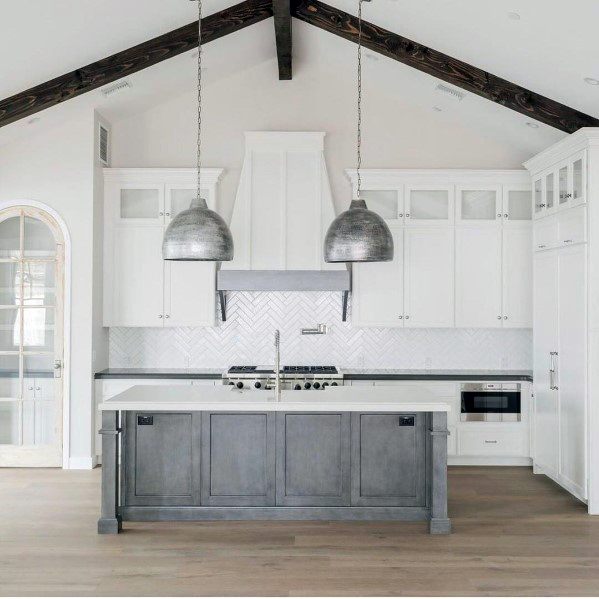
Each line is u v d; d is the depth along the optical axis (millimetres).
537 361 5883
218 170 6320
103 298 6348
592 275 4801
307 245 6262
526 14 4152
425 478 4496
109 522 4359
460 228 6344
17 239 6121
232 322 6660
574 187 5055
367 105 6605
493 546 4148
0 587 3516
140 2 4617
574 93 4898
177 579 3633
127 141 6590
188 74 6133
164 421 4492
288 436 4484
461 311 6355
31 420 6098
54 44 4707
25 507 4902
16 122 5621
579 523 4598
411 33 5090
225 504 4477
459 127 6582
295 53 6477
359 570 3764
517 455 6121
